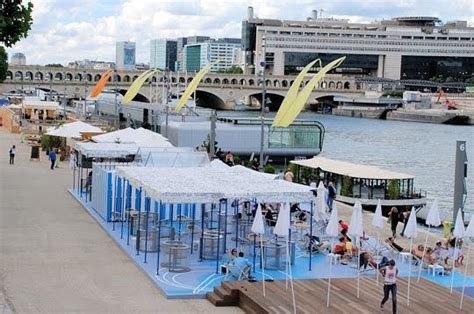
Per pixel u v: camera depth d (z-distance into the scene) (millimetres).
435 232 44062
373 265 26406
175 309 21750
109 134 53062
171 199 24969
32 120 112938
